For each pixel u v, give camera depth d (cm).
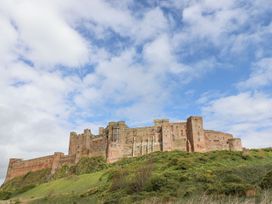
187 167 9081
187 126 14962
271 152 12862
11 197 12775
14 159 19588
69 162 16488
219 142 14825
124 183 7194
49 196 8625
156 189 6228
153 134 15162
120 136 15512
